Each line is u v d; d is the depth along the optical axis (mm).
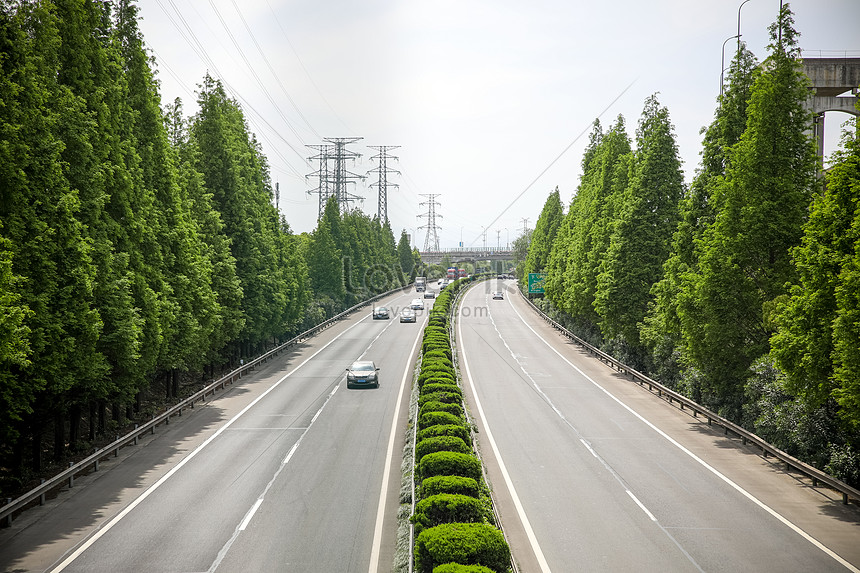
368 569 13688
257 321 43656
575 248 55406
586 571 13719
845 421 18500
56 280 20250
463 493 15281
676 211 39938
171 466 21406
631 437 25406
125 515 16859
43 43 21516
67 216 20234
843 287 16438
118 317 23125
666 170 40156
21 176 18469
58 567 13664
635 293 39812
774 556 14422
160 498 18219
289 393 34469
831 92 43875
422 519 13922
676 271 30625
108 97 24969
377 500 18047
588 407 30969
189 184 37625
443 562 11711
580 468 21312
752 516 16969
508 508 17594
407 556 13609
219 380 34594
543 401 32312
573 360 46594
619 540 15383
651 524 16406
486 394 34031
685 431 26391
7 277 15797
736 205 25734
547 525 16359
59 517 16750
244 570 13562
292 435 25516
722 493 18828
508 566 12586
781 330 19750
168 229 30094
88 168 22906
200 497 18297
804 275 18953
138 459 22234
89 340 21094
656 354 34906
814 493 18859
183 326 30438
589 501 18141
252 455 22656
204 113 41688
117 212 25156
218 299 38188
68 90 22203
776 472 20953
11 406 18828
